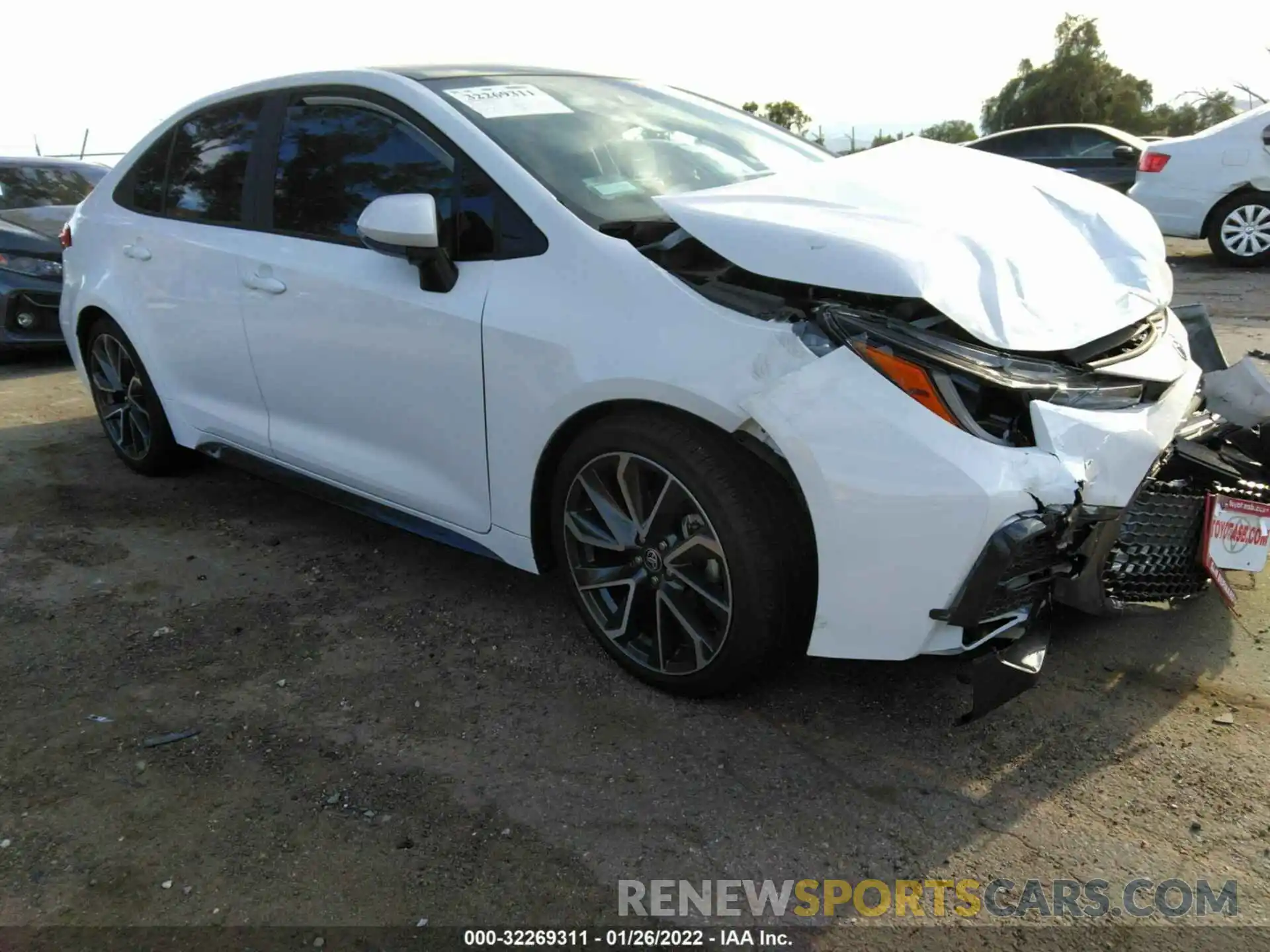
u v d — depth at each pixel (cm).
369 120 297
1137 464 220
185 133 366
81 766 227
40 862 197
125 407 416
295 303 307
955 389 203
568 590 265
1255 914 181
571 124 292
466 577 323
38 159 763
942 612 205
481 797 215
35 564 336
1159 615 283
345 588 317
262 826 207
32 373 630
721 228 226
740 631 226
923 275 204
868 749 229
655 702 250
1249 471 278
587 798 214
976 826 204
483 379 258
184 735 239
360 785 220
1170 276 268
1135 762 222
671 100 342
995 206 248
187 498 400
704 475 221
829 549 210
